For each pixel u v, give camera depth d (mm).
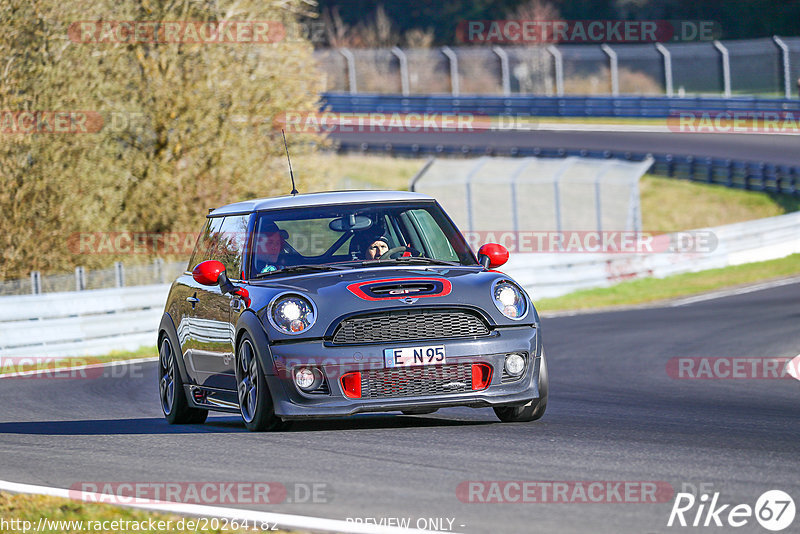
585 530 16078
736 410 31875
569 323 67312
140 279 71250
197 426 30016
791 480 19375
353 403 24547
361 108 189625
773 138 154625
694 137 158250
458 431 25781
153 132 94812
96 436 27781
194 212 94688
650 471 20359
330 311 24859
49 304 58562
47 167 82938
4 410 36344
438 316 25109
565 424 27266
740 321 63031
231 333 26828
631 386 39438
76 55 84562
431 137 167875
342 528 16469
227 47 94688
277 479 20391
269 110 95812
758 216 130875
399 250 27891
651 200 135625
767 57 170375
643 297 83250
